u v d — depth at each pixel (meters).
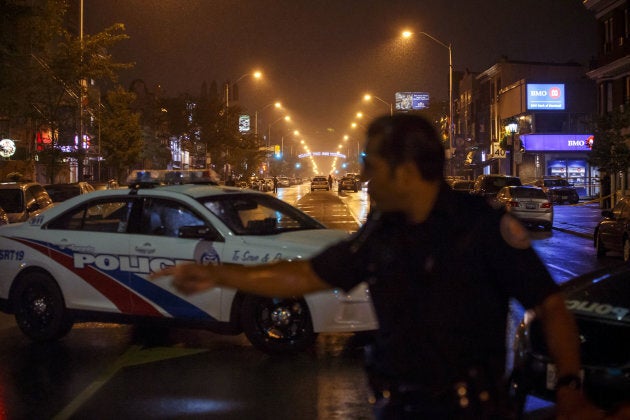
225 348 8.51
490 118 69.31
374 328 7.69
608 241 17.20
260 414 6.20
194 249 8.06
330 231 8.70
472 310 2.45
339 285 2.63
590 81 58.53
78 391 6.88
